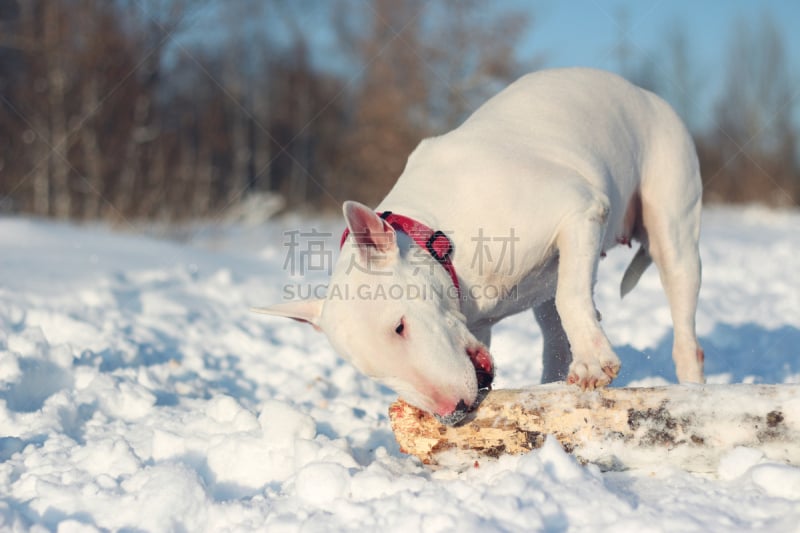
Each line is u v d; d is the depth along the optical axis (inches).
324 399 191.8
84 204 709.3
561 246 152.9
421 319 130.8
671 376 206.8
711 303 303.0
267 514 119.1
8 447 149.8
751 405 119.9
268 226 716.0
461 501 112.0
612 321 269.4
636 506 110.4
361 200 853.2
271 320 283.0
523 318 290.5
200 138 884.0
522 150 159.0
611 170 169.5
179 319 268.4
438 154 161.2
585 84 176.6
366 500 118.3
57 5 715.4
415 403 129.5
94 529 114.4
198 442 150.2
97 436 160.4
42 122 712.4
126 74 728.3
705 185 1197.7
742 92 1363.2
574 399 127.2
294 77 1005.2
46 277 315.3
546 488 112.9
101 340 223.1
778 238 605.6
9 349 190.4
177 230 602.9
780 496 111.7
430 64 788.0
